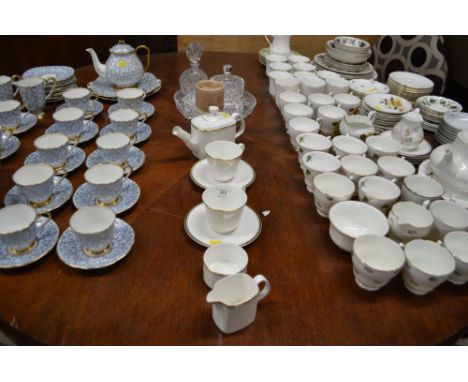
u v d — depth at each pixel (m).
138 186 0.94
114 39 2.36
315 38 2.49
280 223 0.88
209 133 1.02
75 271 0.73
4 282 0.70
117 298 0.68
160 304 0.68
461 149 0.93
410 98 1.42
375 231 0.81
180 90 1.48
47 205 0.86
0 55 2.02
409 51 1.99
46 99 1.29
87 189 0.91
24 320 0.63
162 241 0.81
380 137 1.08
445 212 0.85
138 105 1.24
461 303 0.72
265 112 1.39
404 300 0.71
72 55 2.26
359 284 0.73
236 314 0.60
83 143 1.12
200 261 0.76
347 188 0.90
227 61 1.86
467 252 0.76
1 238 0.69
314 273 0.76
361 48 1.55
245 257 0.69
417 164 1.12
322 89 1.36
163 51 2.50
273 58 1.66
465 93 2.00
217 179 0.97
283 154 1.15
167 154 1.11
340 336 0.65
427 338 0.65
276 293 0.71
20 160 1.03
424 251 0.73
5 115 1.06
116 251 0.75
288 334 0.64
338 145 1.07
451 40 2.09
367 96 1.34
